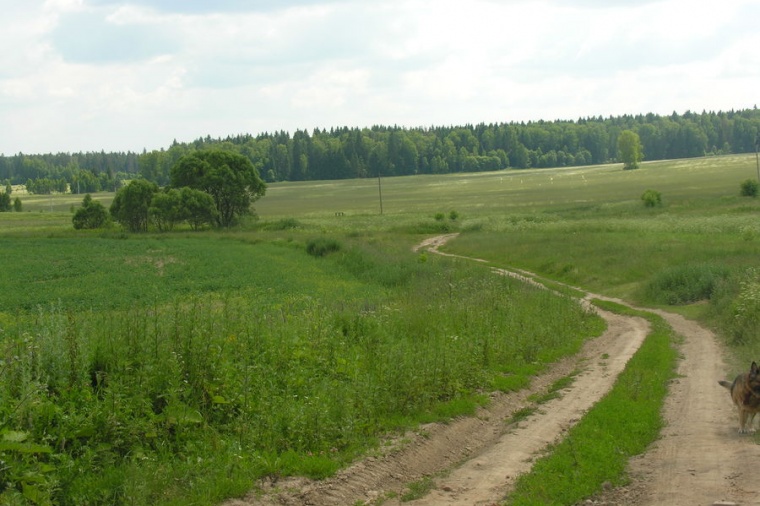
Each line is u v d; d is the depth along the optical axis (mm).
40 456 8727
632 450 10758
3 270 48688
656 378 16531
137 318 12820
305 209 147625
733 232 58625
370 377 13609
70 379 10312
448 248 67938
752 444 10266
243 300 28938
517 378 16281
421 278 39031
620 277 42375
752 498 7887
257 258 56000
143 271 47750
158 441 9797
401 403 12875
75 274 46594
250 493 8734
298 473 9430
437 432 11914
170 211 92875
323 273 46344
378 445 10836
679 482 8859
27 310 30500
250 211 107125
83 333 11391
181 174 102625
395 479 9891
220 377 11492
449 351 15992
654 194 97750
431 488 9344
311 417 10961
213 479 8797
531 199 140125
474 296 26016
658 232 63406
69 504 8125
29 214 138875
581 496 8758
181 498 8242
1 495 7422
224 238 77938
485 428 12789
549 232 71750
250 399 11320
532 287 33062
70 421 9180
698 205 92688
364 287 38312
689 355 20719
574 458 10109
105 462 8914
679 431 11719
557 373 18234
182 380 11148
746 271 31266
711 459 9734
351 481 9469
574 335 23844
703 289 33656
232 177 101500
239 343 13258
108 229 95000
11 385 9562
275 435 10398
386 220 105812
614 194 136500
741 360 18625
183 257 57125
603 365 18938
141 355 11211
